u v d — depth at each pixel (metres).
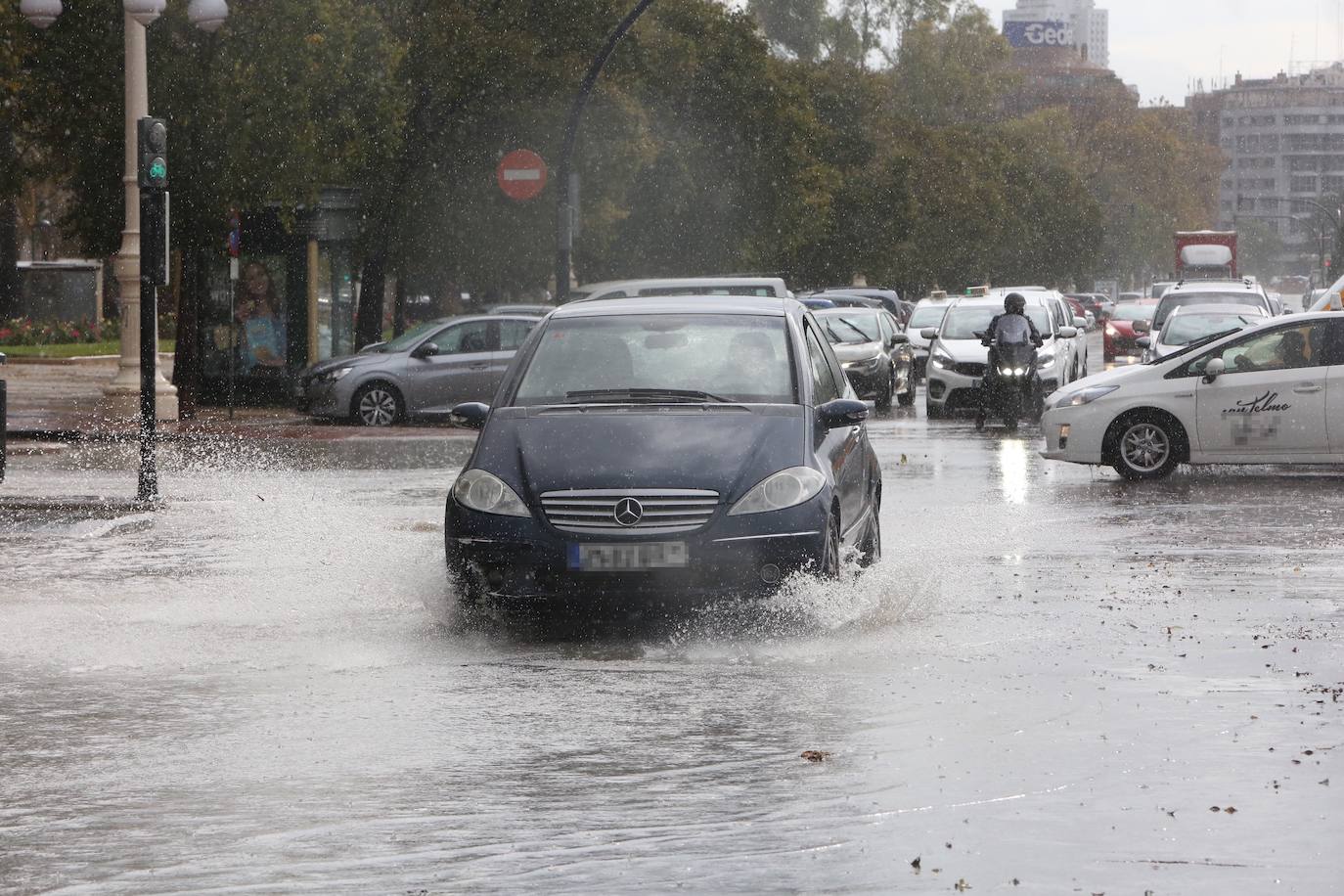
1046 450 32.38
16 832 10.26
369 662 15.40
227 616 17.72
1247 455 31.31
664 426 17.33
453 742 12.42
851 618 17.17
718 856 9.66
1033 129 188.12
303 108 49.12
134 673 14.97
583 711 13.39
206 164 48.66
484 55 62.56
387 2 62.00
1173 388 31.52
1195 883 9.11
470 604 17.20
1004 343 44.50
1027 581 19.80
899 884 9.13
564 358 18.81
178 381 49.12
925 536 23.80
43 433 42.97
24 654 15.78
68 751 12.25
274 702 13.79
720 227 84.50
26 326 86.88
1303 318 31.62
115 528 25.16
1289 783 11.12
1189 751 11.96
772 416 17.62
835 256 118.44
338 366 48.00
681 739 12.48
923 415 52.62
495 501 16.84
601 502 16.62
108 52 50.00
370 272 64.75
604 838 10.03
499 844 9.95
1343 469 33.75
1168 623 17.06
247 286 53.97
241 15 48.66
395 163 63.53
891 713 13.22
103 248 52.97
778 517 16.59
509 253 67.69
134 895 9.10
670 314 19.30
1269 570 20.66
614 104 66.81
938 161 143.75
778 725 12.87
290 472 34.16
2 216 90.94
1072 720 12.94
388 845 9.95
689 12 83.00
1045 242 186.75
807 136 87.25
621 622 17.23
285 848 9.89
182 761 11.94
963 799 10.77
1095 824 10.23
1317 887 9.04
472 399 48.44
